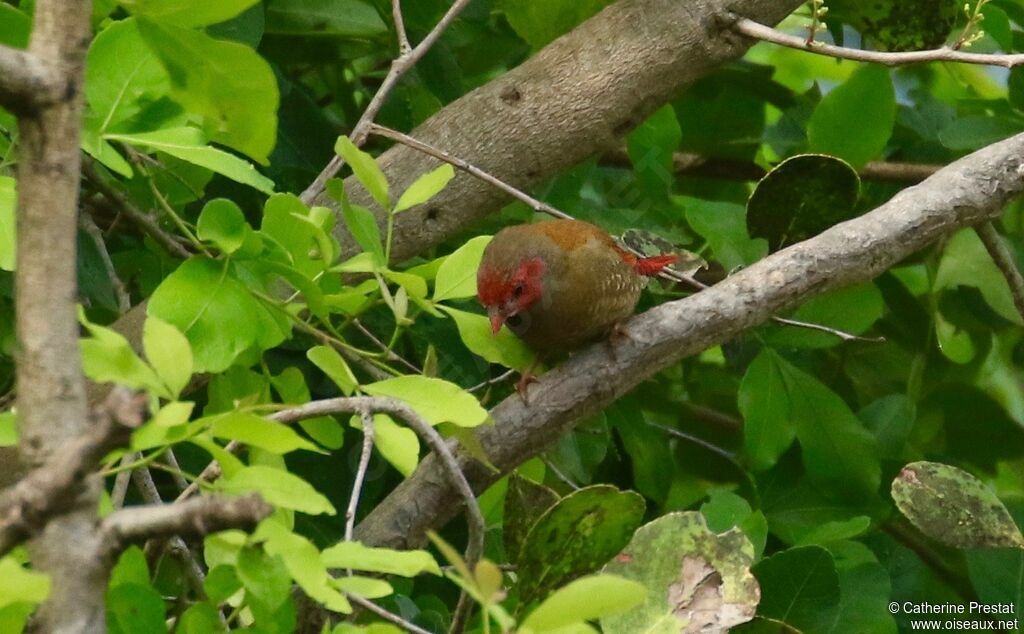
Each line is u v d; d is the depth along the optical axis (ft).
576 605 13.23
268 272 20.38
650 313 23.91
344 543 15.38
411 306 29.32
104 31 20.02
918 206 24.62
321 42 34.55
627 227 33.91
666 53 28.30
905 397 33.81
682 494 36.42
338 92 35.78
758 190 26.53
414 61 25.96
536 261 27.04
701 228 31.30
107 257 26.61
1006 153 25.35
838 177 26.21
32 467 12.23
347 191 27.20
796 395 31.48
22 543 11.84
